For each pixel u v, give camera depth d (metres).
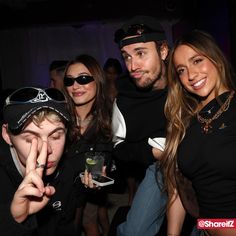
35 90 1.14
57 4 6.91
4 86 7.47
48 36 7.21
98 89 2.23
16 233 0.96
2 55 7.38
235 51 3.91
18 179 1.18
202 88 1.51
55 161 1.18
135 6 6.63
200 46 1.47
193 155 1.48
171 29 6.56
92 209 2.46
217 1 4.47
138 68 1.83
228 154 1.37
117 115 2.01
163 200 1.71
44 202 1.01
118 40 1.89
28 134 1.10
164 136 1.82
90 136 2.09
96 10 6.80
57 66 2.93
